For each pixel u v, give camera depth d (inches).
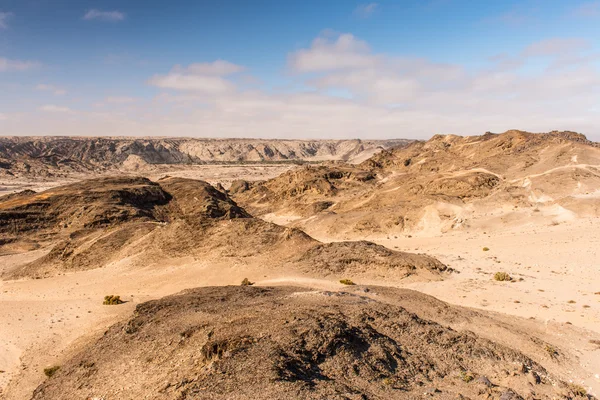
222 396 693.9
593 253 2177.7
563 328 1316.4
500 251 2438.5
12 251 3080.7
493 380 914.1
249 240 2336.4
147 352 1043.9
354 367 845.2
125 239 2596.0
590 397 893.8
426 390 819.4
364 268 1989.4
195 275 2022.6
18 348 1362.0
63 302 1802.4
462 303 1627.7
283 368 772.6
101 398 904.3
